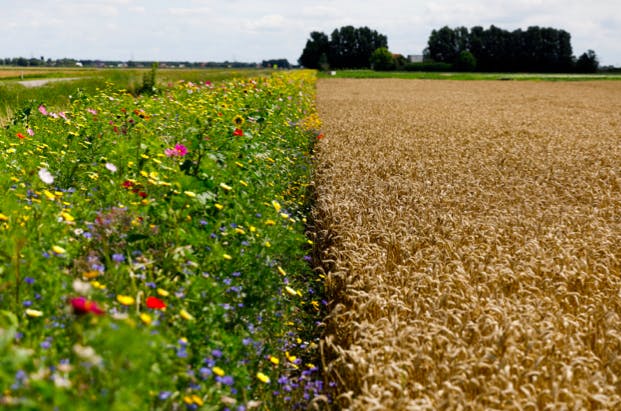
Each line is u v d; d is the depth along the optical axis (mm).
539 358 4445
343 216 8211
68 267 4660
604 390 4398
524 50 130750
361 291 5637
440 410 3969
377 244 7508
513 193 10586
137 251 4734
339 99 36719
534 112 30109
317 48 145375
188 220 5254
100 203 5938
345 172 11430
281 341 5109
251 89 15492
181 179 5562
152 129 9180
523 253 7012
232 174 6609
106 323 2883
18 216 4922
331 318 5668
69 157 7523
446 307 5629
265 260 5406
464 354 4723
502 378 4238
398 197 9812
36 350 3305
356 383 4578
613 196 10758
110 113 10367
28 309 3623
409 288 5996
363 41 144250
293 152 11727
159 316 3828
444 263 6719
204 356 3895
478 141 17297
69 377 3010
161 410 3270
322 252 7414
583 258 6805
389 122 21953
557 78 85250
